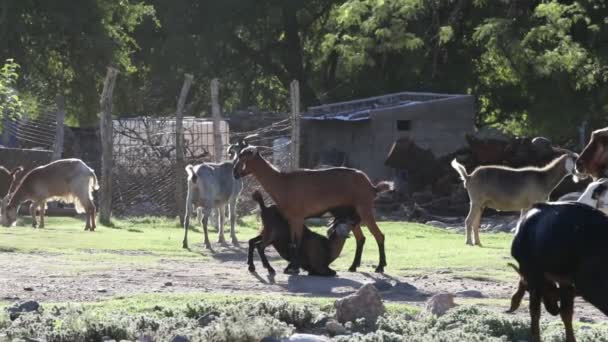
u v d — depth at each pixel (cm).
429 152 3925
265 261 1783
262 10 5728
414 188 3922
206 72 5844
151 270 1788
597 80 4931
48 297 1436
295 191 1795
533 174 2525
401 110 4325
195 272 1783
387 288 1602
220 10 5647
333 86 6059
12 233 2498
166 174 3334
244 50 5844
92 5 4738
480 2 5084
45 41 4653
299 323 1223
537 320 1022
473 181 2545
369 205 1831
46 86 4794
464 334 1106
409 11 4988
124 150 3581
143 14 5412
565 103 4884
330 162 4331
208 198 2358
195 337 1075
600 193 1234
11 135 4178
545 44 5028
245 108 6100
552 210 995
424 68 5362
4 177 3231
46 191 2866
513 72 5041
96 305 1329
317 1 5888
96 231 2736
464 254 2164
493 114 5556
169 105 5788
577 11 5047
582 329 1171
